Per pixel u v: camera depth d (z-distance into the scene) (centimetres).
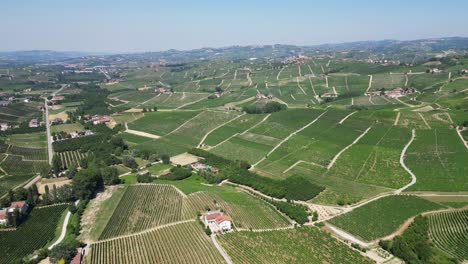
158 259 14738
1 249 15950
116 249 15638
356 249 15938
